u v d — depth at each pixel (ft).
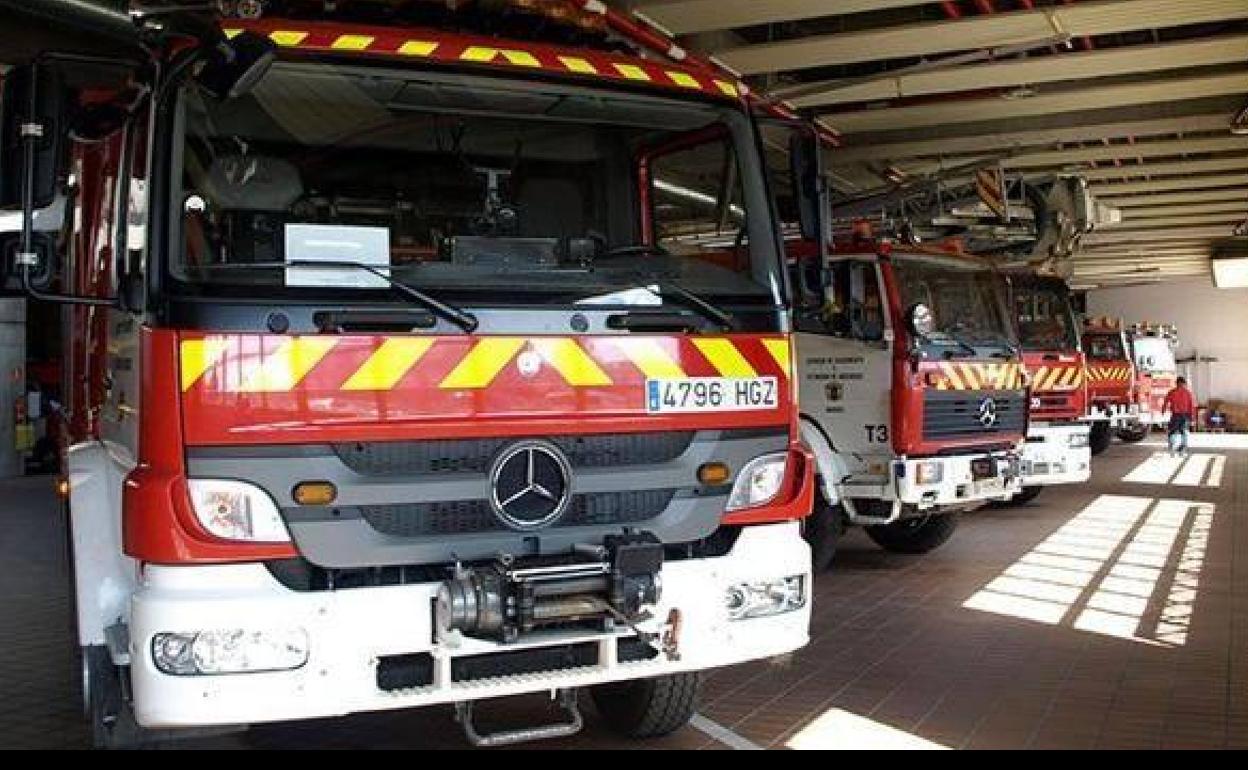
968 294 33.99
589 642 13.60
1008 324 35.09
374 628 12.65
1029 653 23.52
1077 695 20.44
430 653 12.96
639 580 13.52
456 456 13.32
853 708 19.72
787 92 41.01
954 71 40.34
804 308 17.24
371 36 14.28
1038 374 42.34
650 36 16.71
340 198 14.39
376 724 18.44
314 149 14.21
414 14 15.20
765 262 15.62
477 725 18.40
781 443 15.38
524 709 19.27
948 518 35.27
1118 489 55.47
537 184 15.81
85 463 16.26
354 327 12.90
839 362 32.09
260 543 12.40
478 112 15.30
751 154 15.98
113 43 30.12
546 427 13.69
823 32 37.63
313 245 13.11
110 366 15.96
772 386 15.31
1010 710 19.56
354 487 12.74
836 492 32.07
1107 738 18.04
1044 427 42.50
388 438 12.91
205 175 13.32
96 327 17.37
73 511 15.79
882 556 35.94
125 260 14.21
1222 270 99.96
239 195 13.58
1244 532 40.40
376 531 12.90
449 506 13.25
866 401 31.63
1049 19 34.81
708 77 16.17
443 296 13.38
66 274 20.10
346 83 14.32
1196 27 38.60
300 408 12.57
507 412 13.51
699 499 14.62
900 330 31.14
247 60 13.38
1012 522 43.50
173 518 12.23
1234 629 25.46
